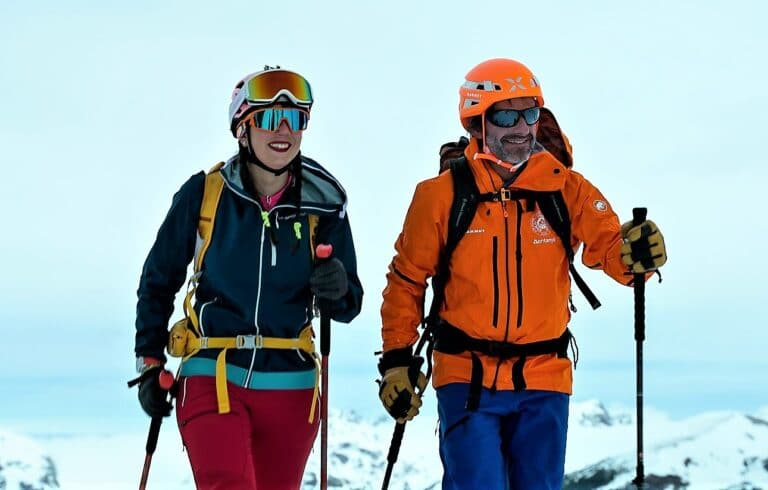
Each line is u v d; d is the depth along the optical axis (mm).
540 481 5773
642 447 5934
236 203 5664
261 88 5590
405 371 5887
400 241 5941
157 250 5734
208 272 5656
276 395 5656
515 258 5734
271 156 5621
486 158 5777
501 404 5758
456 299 5789
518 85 5742
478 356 5766
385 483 6027
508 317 5723
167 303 5777
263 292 5641
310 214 5730
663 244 5773
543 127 5934
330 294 5574
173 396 5707
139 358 5746
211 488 5453
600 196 5918
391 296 5922
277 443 5730
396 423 5988
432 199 5805
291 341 5691
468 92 5828
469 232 5754
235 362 5625
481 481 5688
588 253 5953
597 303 5840
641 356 5906
